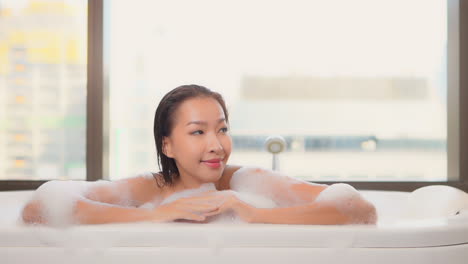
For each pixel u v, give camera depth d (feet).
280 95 10.16
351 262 2.54
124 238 2.56
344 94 10.22
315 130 10.19
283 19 9.88
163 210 2.81
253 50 9.88
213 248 2.53
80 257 2.58
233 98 9.92
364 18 9.83
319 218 2.72
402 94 9.97
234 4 9.74
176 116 3.17
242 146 9.58
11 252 2.60
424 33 8.54
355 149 10.06
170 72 9.19
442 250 2.57
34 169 6.73
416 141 9.94
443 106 6.39
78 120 6.68
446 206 3.86
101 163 5.73
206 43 9.61
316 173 9.93
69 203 2.76
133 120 8.43
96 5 5.71
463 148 5.74
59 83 6.64
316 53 10.01
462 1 5.72
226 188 3.68
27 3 6.64
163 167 3.48
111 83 6.23
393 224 2.68
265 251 2.54
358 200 2.82
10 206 4.49
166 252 2.54
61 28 6.63
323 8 9.82
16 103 6.70
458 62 5.74
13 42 6.66
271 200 3.43
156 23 9.00
